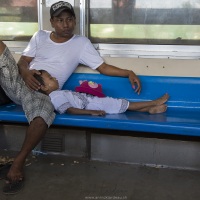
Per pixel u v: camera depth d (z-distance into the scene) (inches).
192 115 102.8
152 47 123.8
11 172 90.9
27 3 130.0
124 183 98.2
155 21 122.7
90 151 113.5
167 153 107.2
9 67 103.0
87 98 106.3
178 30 122.0
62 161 112.3
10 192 91.2
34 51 119.6
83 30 126.5
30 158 114.6
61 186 96.3
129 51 125.3
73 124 97.2
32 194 91.9
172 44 123.6
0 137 121.5
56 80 107.7
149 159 109.0
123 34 126.2
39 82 104.4
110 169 106.8
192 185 97.2
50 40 117.7
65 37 116.3
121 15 124.6
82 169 106.8
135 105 106.3
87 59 116.3
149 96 115.3
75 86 120.3
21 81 105.7
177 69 115.3
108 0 124.0
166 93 113.3
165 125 90.8
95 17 126.6
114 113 105.0
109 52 126.7
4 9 132.7
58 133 115.5
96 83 113.7
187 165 106.5
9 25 134.1
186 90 112.1
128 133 109.0
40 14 128.0
